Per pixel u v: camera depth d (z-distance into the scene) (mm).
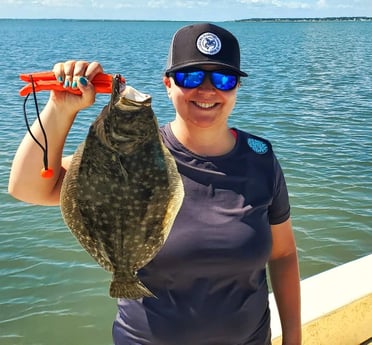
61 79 779
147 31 61875
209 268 879
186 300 887
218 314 895
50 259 2506
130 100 784
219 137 930
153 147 807
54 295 2236
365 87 9539
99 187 786
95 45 25984
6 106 6688
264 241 918
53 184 855
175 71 870
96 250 788
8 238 2709
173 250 866
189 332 888
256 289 939
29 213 3010
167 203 805
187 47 866
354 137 5125
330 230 2869
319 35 46719
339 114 6508
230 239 883
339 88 9375
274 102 7559
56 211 3041
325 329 1349
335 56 18609
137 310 902
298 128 5594
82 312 2139
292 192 3441
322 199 3311
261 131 5449
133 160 797
